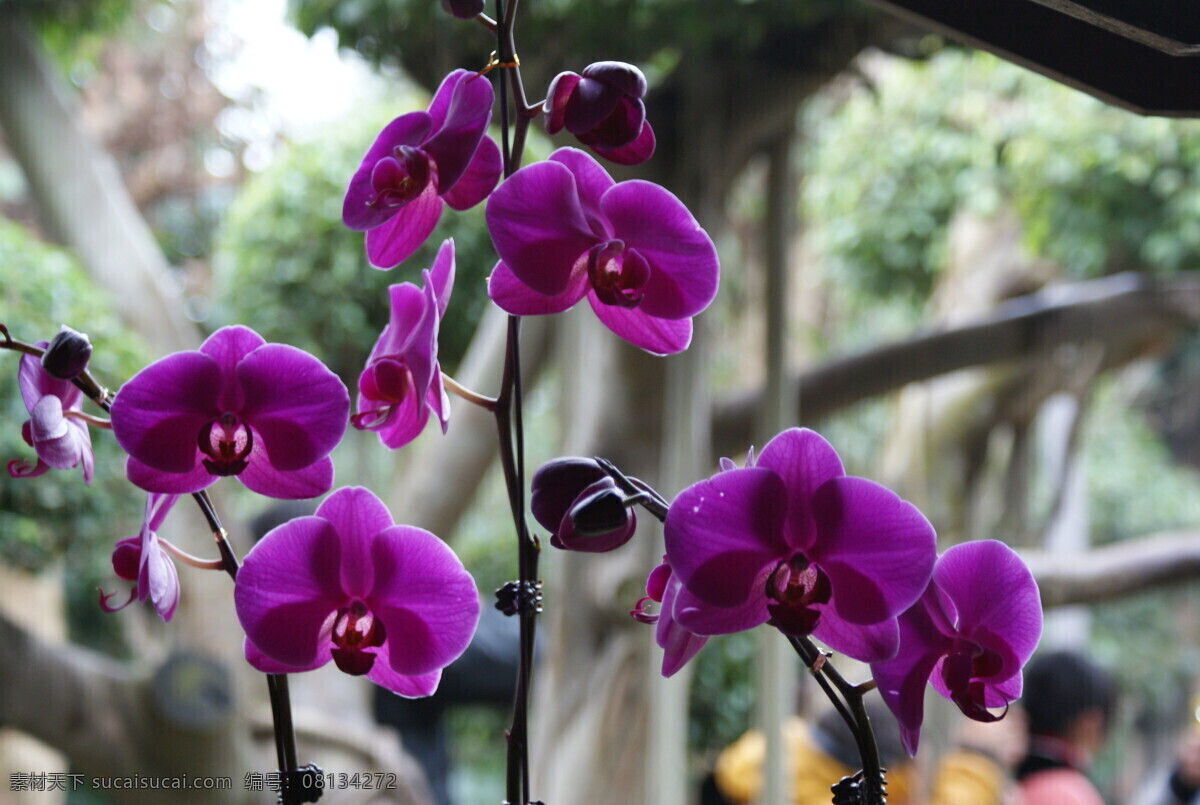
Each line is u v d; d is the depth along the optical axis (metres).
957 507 5.20
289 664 0.83
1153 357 5.55
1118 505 10.41
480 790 6.57
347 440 4.54
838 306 7.90
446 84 0.85
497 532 6.14
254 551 0.83
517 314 0.86
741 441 3.73
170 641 3.37
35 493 2.79
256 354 0.83
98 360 2.97
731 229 5.62
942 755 3.62
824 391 3.92
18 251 2.99
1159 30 0.91
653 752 3.21
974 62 5.00
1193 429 12.30
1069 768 2.83
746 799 3.49
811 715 4.25
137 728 3.18
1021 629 0.81
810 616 0.77
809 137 6.00
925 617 0.80
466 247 3.92
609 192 0.84
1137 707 10.57
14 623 3.08
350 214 0.85
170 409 0.82
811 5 2.88
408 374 0.85
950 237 5.79
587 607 3.43
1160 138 4.54
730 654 4.33
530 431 7.14
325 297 4.21
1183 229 4.55
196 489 0.84
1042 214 4.91
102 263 3.71
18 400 2.81
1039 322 4.20
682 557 0.78
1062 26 0.97
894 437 5.43
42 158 3.69
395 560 0.84
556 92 0.83
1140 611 10.70
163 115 7.48
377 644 0.84
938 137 5.31
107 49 7.00
